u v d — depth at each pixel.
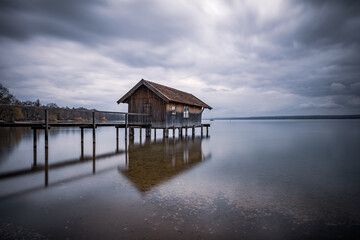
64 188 5.38
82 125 14.17
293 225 3.58
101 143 16.47
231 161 9.47
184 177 6.59
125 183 5.85
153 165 8.42
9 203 4.42
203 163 8.96
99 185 5.64
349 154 11.74
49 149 12.98
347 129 41.34
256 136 25.08
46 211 4.03
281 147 14.83
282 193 5.19
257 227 3.49
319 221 3.73
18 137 21.36
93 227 3.44
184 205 4.34
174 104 19.83
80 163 8.73
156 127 18.73
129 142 17.25
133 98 19.69
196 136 24.84
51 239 3.10
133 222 3.60
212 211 4.07
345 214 4.03
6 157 10.12
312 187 5.70
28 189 5.30
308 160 9.89
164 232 3.29
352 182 6.22
